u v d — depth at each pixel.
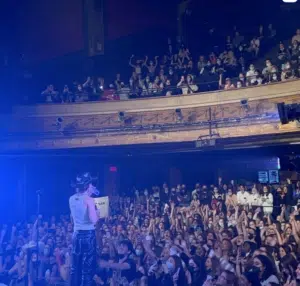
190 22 26.22
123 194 24.22
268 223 16.58
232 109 21.28
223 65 23.00
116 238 18.69
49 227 22.28
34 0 26.88
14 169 26.03
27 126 25.05
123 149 23.55
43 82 26.95
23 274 19.09
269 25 24.08
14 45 26.50
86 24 26.83
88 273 10.26
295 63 20.11
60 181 26.08
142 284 16.34
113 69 26.69
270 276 13.25
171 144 22.33
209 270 15.15
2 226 23.52
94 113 24.19
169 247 16.69
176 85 23.81
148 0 26.83
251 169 22.59
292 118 15.23
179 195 21.70
